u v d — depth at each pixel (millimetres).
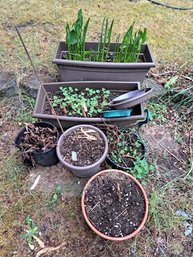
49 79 1881
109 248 1222
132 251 1222
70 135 1394
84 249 1224
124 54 1682
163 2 2674
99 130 1408
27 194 1386
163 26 2375
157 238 1262
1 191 1393
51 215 1321
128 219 1205
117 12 2514
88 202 1251
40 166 1488
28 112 1728
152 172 1480
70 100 1563
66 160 1308
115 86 1645
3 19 2369
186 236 1272
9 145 1581
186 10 2580
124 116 1456
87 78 1727
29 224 1289
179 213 1340
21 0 2617
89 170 1315
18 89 1813
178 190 1417
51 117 1446
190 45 2191
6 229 1272
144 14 2504
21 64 1972
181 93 1778
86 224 1295
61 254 1209
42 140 1363
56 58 1664
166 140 1635
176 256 1215
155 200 1354
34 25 2326
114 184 1286
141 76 1716
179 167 1516
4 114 1728
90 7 2564
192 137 1647
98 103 1600
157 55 2094
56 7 2541
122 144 1514
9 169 1470
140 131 1669
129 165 1448
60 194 1390
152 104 1791
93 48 1784
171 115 1760
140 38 1604
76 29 1534
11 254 1201
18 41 2160
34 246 1227
